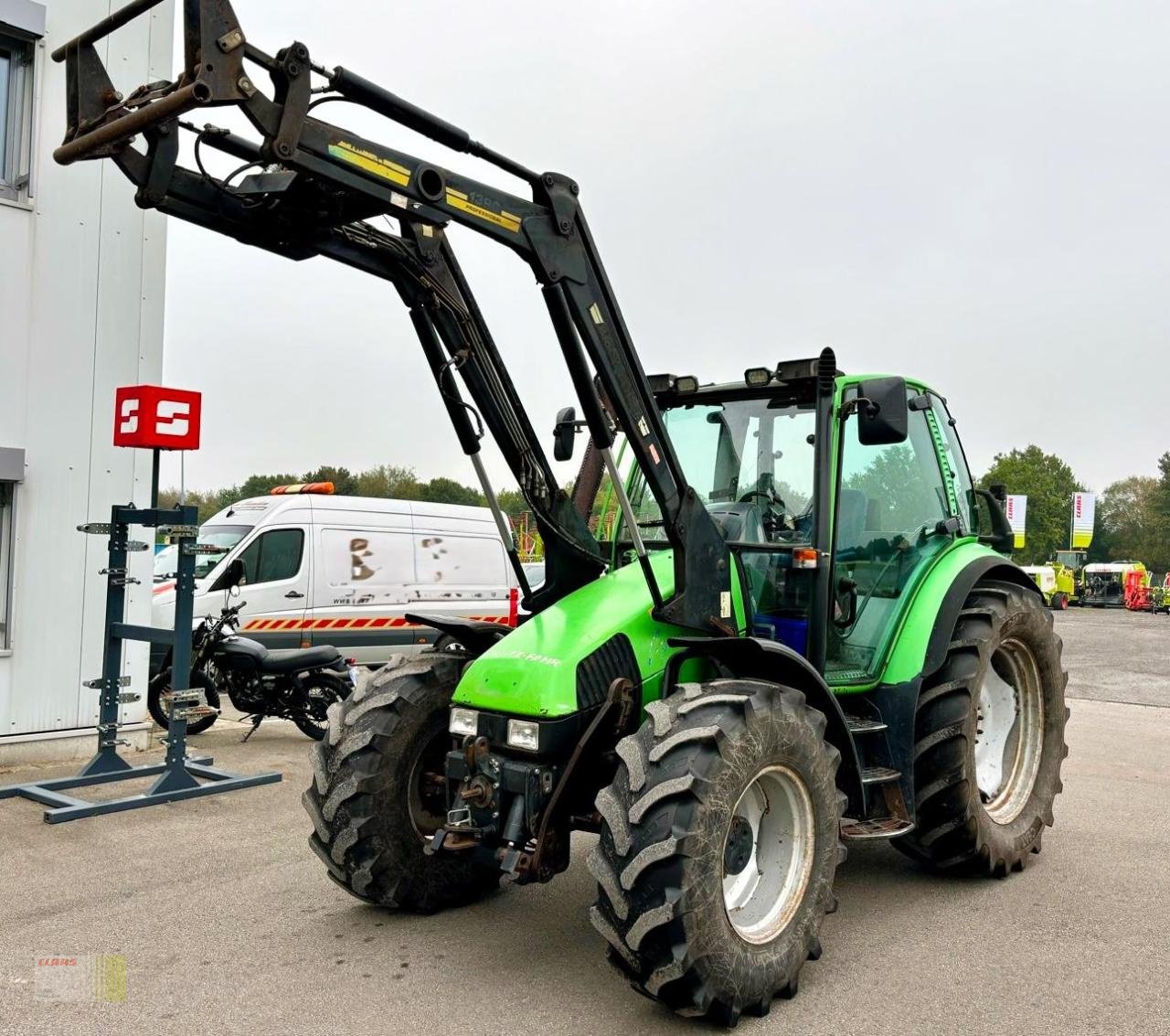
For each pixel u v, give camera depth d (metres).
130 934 4.14
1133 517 90.06
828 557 4.30
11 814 6.02
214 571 9.74
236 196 3.55
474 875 4.51
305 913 4.40
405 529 11.14
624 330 4.00
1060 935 4.20
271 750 8.19
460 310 4.15
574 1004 3.51
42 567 7.26
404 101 3.40
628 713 3.90
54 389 7.33
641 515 4.98
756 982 3.36
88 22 7.55
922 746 4.67
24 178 7.25
